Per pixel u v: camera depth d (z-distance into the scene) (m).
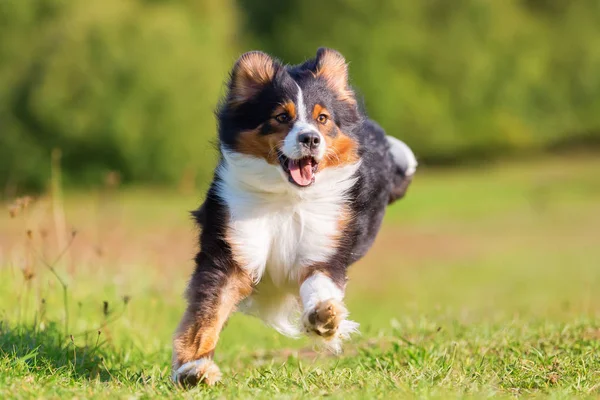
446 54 49.44
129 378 5.81
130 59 36.75
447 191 39.72
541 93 52.59
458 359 6.24
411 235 28.70
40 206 9.79
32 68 36.25
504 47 51.06
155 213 28.62
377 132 7.02
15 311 8.12
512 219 32.34
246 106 5.84
